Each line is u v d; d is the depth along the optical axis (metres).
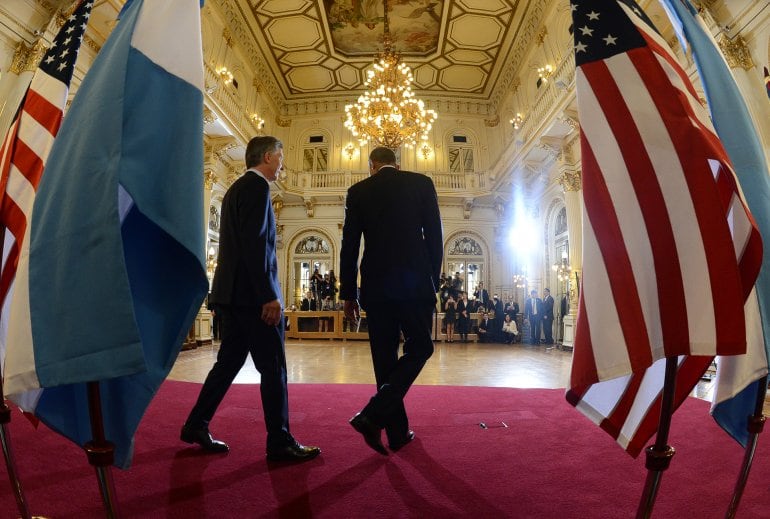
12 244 1.62
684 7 1.61
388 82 9.81
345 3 12.85
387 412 2.08
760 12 6.01
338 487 1.92
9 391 1.00
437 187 17.09
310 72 16.38
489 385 5.03
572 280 11.21
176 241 1.09
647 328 1.10
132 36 1.15
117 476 2.03
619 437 1.31
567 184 11.56
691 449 2.49
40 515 1.61
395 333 2.41
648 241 1.14
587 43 1.28
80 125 1.11
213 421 3.06
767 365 1.27
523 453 2.40
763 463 2.24
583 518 1.64
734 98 1.50
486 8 12.98
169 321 1.08
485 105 18.08
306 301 15.23
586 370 1.10
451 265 17.52
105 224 1.00
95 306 0.98
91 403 1.02
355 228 2.47
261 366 2.32
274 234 2.46
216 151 12.25
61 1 6.76
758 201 1.39
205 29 11.78
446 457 2.34
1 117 6.30
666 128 1.20
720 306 1.10
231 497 1.81
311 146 18.02
